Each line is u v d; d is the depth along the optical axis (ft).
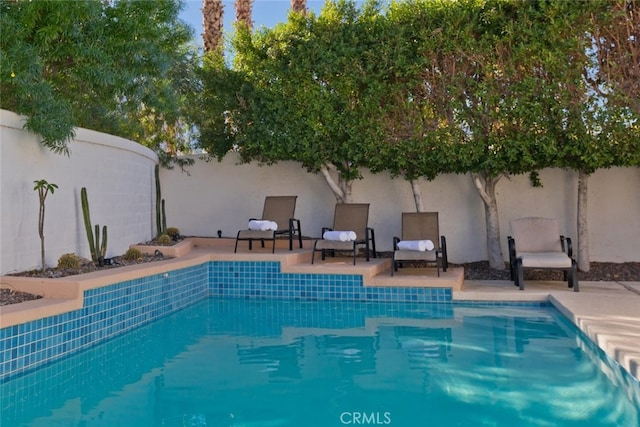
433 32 24.38
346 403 10.37
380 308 21.02
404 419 9.47
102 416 9.91
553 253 22.31
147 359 13.91
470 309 20.27
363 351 14.37
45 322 13.46
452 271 24.36
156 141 33.73
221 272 24.61
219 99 29.63
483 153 24.36
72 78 19.89
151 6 19.47
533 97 23.29
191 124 32.14
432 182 28.76
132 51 19.48
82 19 17.29
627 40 22.26
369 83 25.54
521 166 25.13
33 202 18.28
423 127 25.50
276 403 10.43
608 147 22.29
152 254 24.54
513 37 23.34
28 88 16.01
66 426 9.42
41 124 16.75
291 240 26.96
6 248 16.80
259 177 32.14
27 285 15.25
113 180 24.39
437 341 15.37
